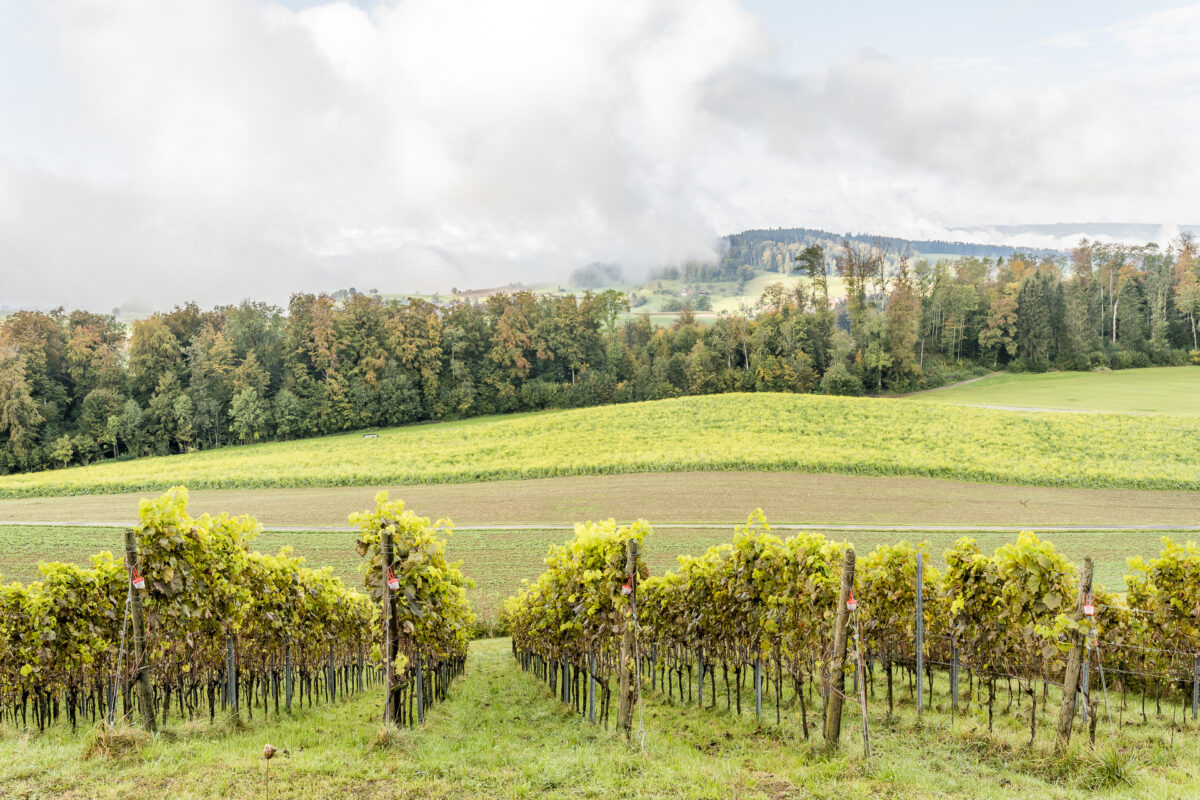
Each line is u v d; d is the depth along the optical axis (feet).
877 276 392.88
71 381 293.23
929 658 43.60
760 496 144.87
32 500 161.38
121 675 34.76
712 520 128.26
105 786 22.75
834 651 30.12
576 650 43.88
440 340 340.80
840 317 542.57
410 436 260.01
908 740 31.24
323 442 271.90
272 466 195.21
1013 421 213.87
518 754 28.86
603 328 426.92
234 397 280.51
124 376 294.05
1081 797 23.34
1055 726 32.99
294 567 46.44
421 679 38.81
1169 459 168.86
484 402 337.93
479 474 169.37
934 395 304.30
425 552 36.94
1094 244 454.40
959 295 368.48
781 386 328.49
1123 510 129.39
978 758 28.35
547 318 370.32
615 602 35.53
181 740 29.35
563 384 350.84
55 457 250.98
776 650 37.68
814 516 128.88
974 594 38.32
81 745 27.61
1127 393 277.64
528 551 108.27
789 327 336.08
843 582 29.84
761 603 38.52
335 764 25.58
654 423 234.79
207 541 35.91
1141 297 381.19
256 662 44.24
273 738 31.48
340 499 153.48
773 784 24.52
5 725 31.89
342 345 317.01
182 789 22.67
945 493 144.97
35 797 21.75
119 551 111.04
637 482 160.15
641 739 31.19
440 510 140.77
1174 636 38.73
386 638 34.19
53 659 33.99
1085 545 105.09
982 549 104.99
